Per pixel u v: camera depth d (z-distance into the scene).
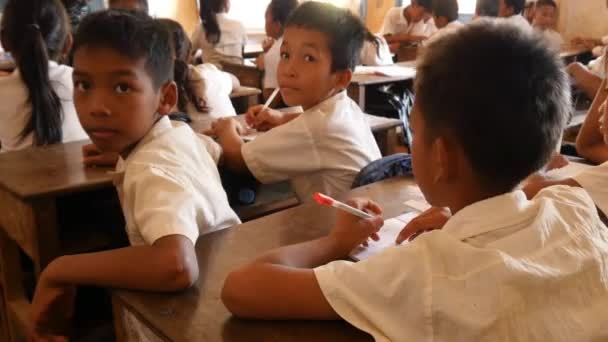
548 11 5.30
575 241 0.69
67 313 0.98
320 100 1.66
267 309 0.77
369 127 1.84
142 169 1.01
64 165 1.42
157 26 1.12
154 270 0.88
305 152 1.59
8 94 1.96
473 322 0.62
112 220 1.58
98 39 1.04
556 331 0.64
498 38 0.68
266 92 3.91
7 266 1.64
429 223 0.98
